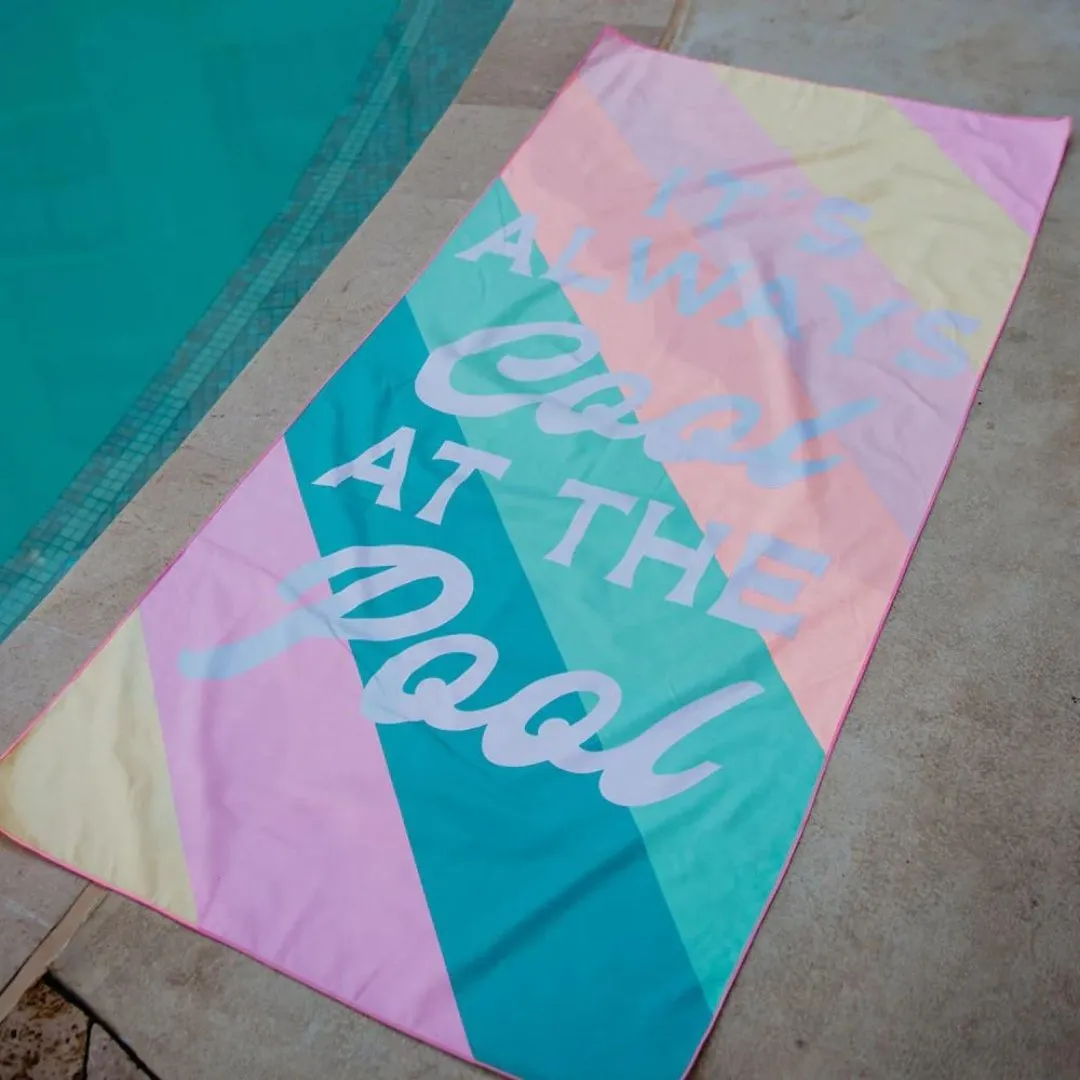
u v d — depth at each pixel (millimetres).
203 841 1272
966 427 1503
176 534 1550
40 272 2123
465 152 1929
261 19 2523
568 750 1293
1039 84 1864
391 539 1481
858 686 1312
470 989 1161
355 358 1667
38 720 1378
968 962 1142
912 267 1665
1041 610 1348
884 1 2014
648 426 1553
